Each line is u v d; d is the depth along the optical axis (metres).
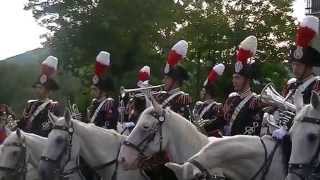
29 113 12.66
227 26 33.53
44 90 12.97
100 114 11.88
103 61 12.67
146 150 8.63
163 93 10.85
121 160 8.65
